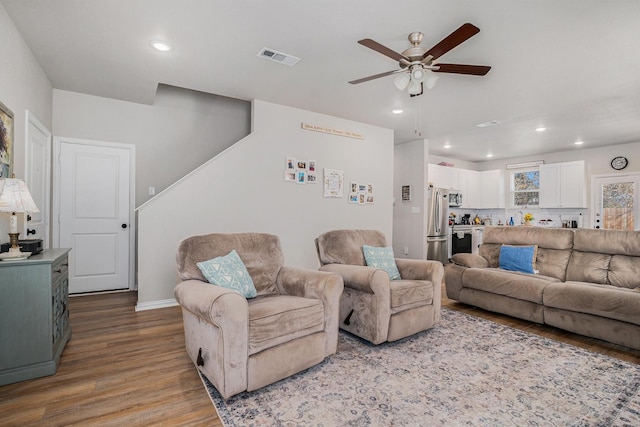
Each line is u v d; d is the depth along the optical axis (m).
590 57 2.88
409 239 6.30
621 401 1.86
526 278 3.27
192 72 3.31
